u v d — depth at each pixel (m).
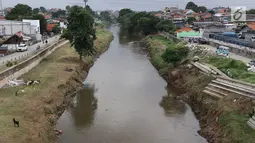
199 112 36.16
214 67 47.50
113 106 38.78
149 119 34.59
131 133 30.72
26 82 40.41
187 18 145.62
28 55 54.28
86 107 38.22
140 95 43.56
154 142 28.77
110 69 60.16
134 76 54.38
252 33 74.25
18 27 79.94
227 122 28.75
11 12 122.25
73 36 56.97
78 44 57.41
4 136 23.97
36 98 34.53
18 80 40.62
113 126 32.47
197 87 41.62
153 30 118.25
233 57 54.66
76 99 41.38
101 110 37.25
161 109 37.94
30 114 29.69
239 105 31.22
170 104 39.81
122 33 143.50
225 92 36.53
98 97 42.38
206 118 33.38
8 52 58.88
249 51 54.47
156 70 59.06
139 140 29.17
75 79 47.97
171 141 29.00
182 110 37.69
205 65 48.97
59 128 31.59
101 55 76.69
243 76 40.16
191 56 57.94
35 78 42.97
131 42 105.56
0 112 28.97
